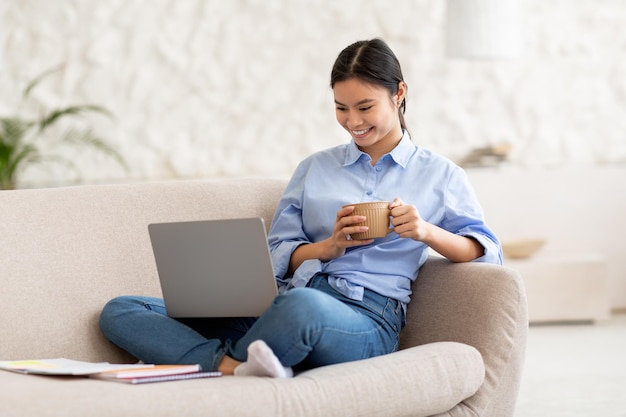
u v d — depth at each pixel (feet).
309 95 17.17
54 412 5.54
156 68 16.76
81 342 7.57
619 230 17.31
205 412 5.84
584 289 16.12
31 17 16.37
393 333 7.63
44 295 7.48
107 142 16.62
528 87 17.58
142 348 7.17
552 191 17.17
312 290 6.80
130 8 16.65
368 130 7.79
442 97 17.40
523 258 16.39
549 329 15.85
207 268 7.15
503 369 7.29
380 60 7.69
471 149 17.48
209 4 16.87
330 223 8.03
